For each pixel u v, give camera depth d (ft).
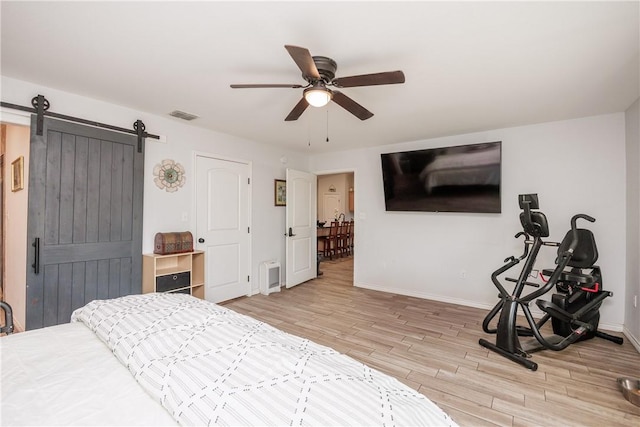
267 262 14.83
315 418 2.51
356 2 4.73
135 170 9.79
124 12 5.04
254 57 6.54
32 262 7.82
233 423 2.52
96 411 2.84
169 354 3.53
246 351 3.54
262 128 12.03
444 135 13.01
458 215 13.07
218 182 12.68
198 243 11.88
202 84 7.93
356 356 8.30
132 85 8.00
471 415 5.91
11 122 7.55
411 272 14.34
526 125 11.44
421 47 6.04
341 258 26.07
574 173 10.63
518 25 5.31
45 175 8.00
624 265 9.82
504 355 8.23
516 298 8.55
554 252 11.02
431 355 8.36
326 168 17.31
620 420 5.76
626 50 6.10
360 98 8.78
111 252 9.23
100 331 4.44
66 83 7.87
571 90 8.15
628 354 8.41
